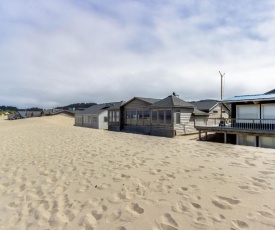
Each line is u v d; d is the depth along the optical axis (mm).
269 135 12828
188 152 9680
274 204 4031
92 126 33656
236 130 14422
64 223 3500
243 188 4891
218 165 7066
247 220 3473
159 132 20453
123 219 3609
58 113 65500
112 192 4848
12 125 33312
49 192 4875
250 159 7961
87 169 6809
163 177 5867
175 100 20438
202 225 3355
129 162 7730
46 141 13805
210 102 30625
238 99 14492
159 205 4121
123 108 25781
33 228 3367
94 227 3367
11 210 3992
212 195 4531
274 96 13539
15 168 6949
